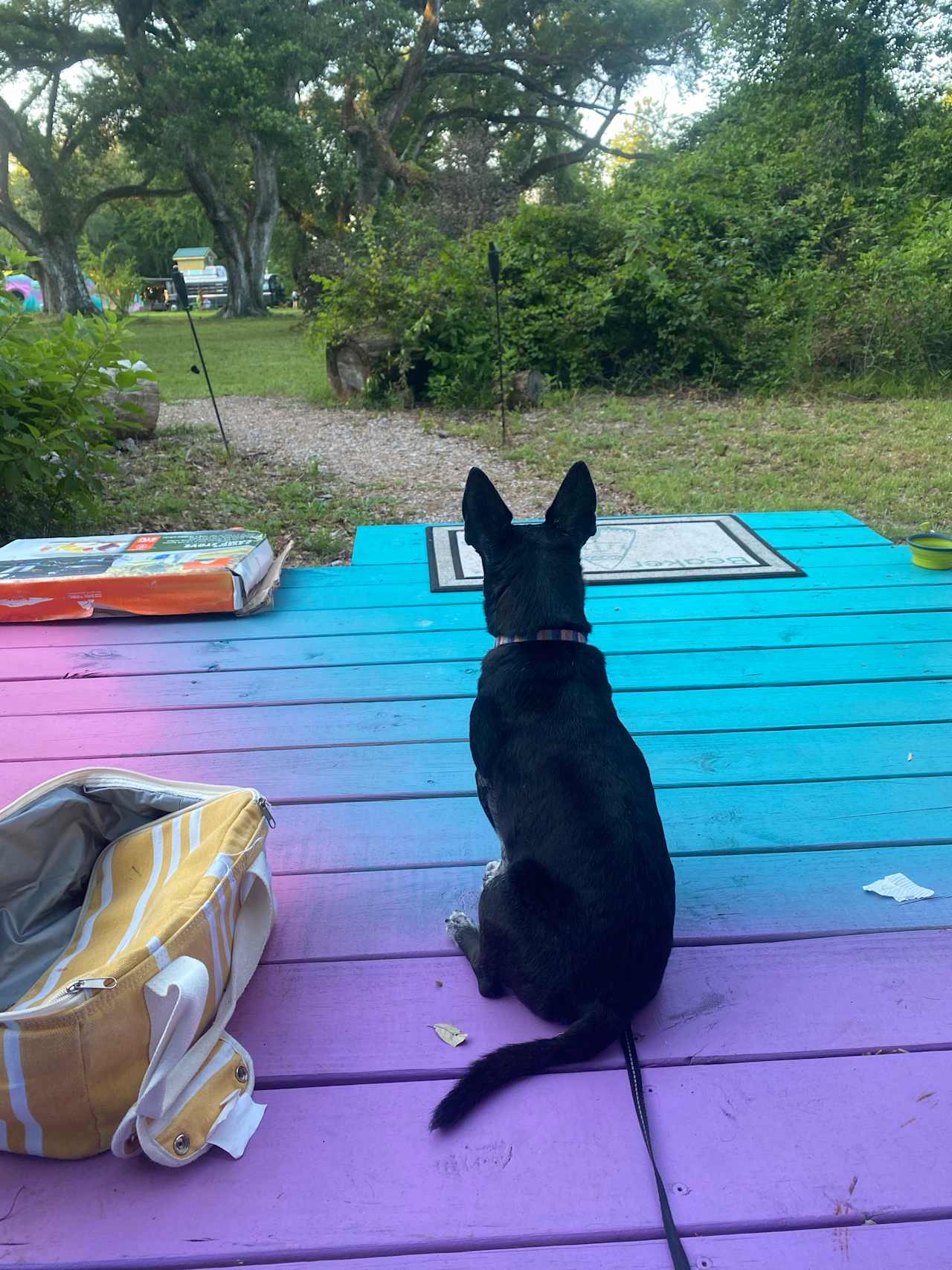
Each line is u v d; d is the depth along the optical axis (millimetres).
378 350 4523
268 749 1326
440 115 13484
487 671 934
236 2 10281
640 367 4641
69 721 1417
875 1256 646
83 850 945
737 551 2107
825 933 948
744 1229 665
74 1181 702
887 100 7379
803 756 1280
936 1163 711
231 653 1646
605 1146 723
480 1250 652
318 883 1037
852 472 2938
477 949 896
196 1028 701
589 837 783
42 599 1766
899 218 5430
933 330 4355
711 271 4578
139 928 811
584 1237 659
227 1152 719
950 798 1180
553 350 4586
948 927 957
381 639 1696
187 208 17906
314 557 2328
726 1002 863
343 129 12055
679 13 11492
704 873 1041
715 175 5336
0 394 2141
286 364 6801
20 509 2318
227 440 3660
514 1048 745
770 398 4246
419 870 1056
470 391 4398
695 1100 763
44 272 12398
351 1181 699
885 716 1386
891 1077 783
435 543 2201
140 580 1761
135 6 11234
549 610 941
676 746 1309
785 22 7594
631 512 2611
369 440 3758
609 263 4715
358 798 1201
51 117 12062
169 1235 662
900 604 1817
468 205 7785
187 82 10195
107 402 3363
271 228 13648
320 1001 872
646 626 1727
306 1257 649
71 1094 678
